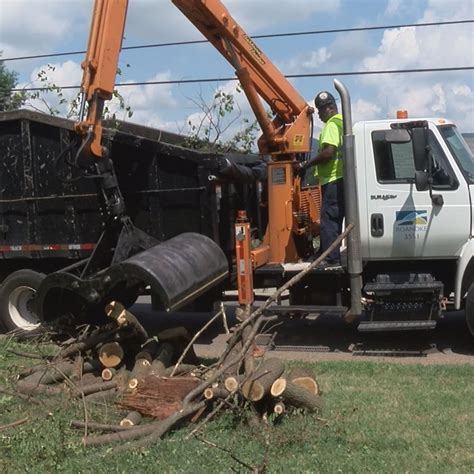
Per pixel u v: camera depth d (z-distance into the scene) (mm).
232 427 5855
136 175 9617
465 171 8906
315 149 10156
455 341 9570
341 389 7113
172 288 7379
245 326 6871
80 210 9961
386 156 8930
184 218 9469
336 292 9180
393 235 8930
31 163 10094
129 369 7375
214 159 9211
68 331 8328
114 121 9922
